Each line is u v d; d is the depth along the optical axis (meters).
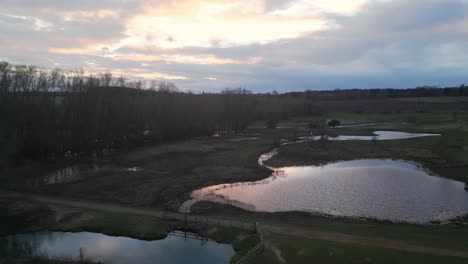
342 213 41.03
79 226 37.56
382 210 41.91
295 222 37.66
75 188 51.25
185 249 32.75
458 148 76.50
